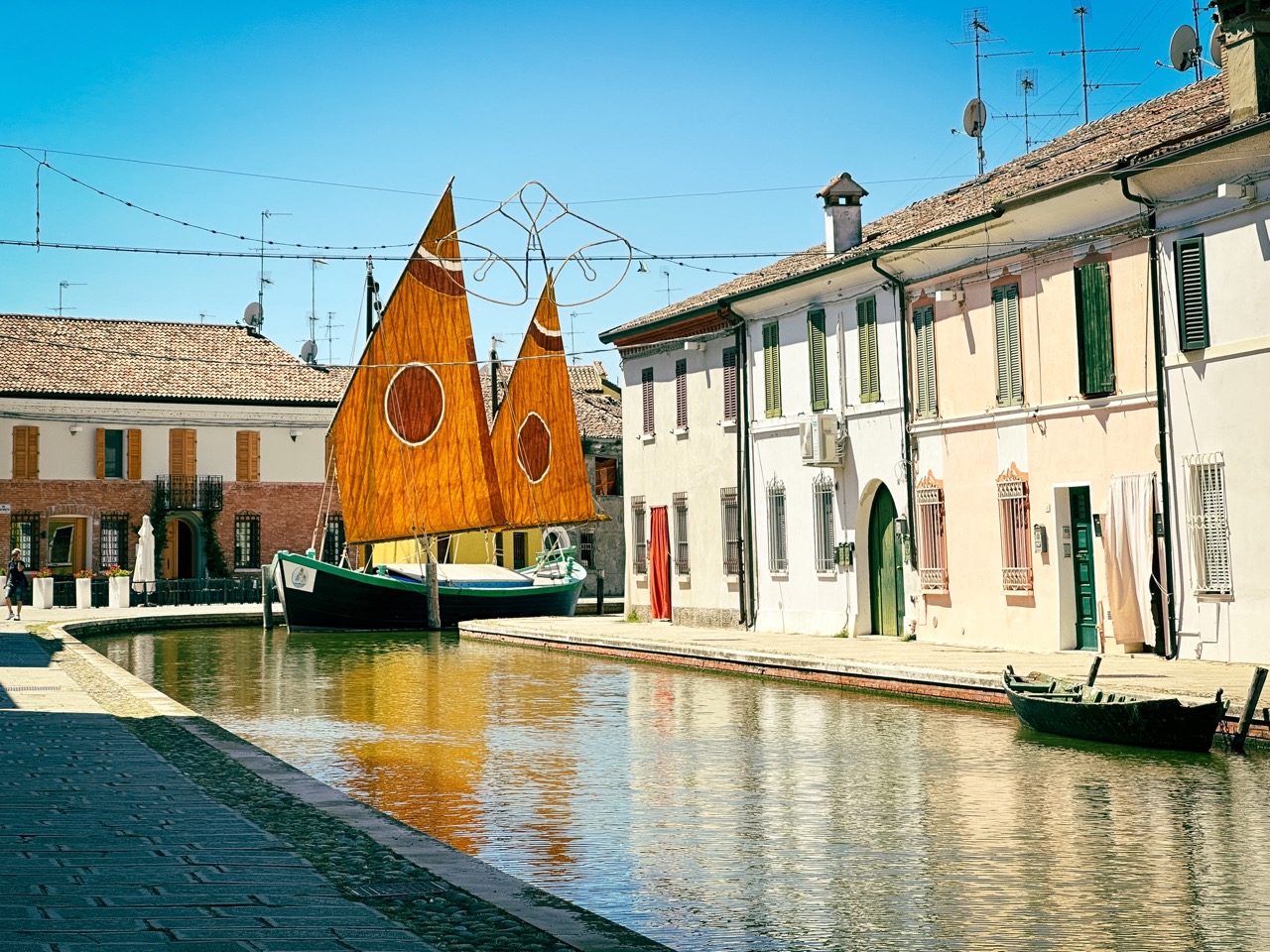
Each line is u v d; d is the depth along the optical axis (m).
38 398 60.94
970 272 28.48
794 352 34.75
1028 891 10.93
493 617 50.69
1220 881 11.18
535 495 51.69
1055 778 15.91
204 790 12.87
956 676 22.47
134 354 65.62
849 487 32.69
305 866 9.51
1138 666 22.81
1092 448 25.58
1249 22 22.80
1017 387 27.25
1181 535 23.75
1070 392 26.03
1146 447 24.45
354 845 10.62
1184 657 23.72
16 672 25.72
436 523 48.06
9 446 60.62
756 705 23.23
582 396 72.31
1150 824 13.39
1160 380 23.97
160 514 63.03
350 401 46.28
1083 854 12.20
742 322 36.78
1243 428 22.47
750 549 36.59
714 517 38.31
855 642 30.56
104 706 20.17
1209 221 23.03
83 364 63.72
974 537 28.58
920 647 28.70
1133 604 24.64
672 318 39.31
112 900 8.37
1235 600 22.70
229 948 7.30
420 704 24.91
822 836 13.11
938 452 29.69
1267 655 22.12
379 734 20.84
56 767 13.95
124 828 10.76
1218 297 22.92
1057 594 26.30
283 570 47.31
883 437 31.41
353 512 46.59
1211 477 23.12
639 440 42.38
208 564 64.38
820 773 16.62
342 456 46.28
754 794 15.31
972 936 9.68
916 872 11.63
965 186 33.44
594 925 8.43
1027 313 27.03
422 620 48.97
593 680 28.62
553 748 19.08
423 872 9.74
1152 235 24.12
